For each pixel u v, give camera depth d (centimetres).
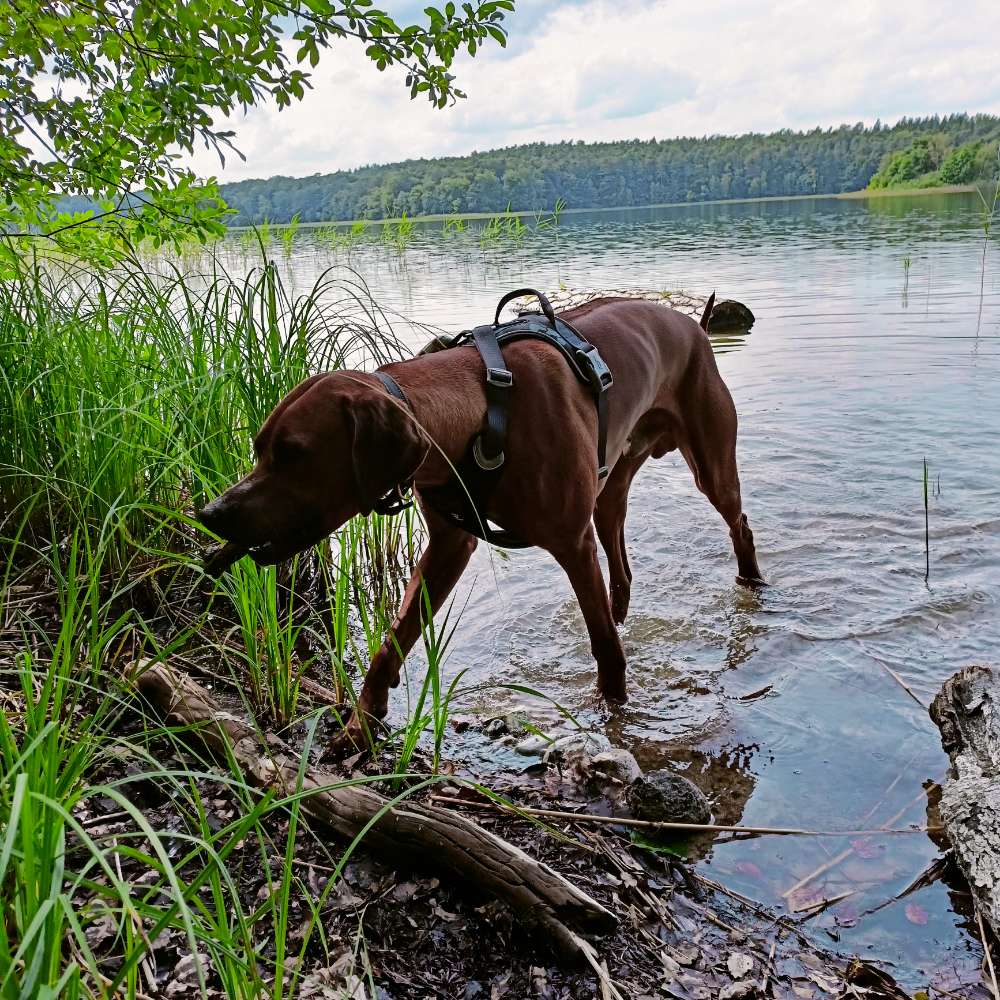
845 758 277
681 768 275
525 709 306
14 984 113
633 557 430
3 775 157
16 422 338
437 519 278
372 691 285
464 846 206
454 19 377
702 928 211
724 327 963
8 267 427
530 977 188
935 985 197
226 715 251
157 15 368
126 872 201
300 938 190
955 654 331
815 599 378
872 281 1191
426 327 409
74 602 209
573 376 279
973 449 539
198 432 315
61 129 411
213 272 409
